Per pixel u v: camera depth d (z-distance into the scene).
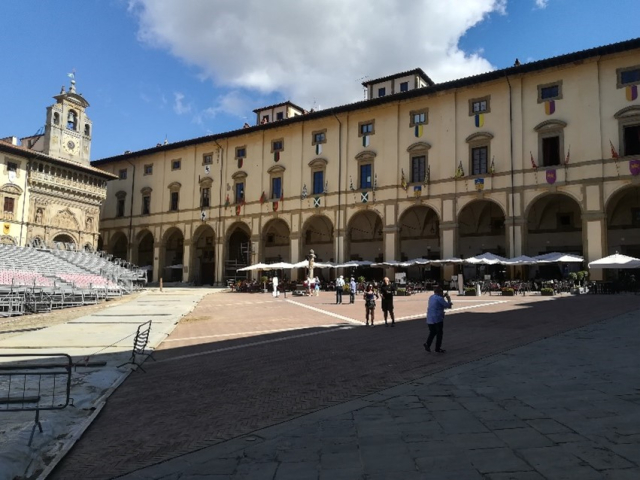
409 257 50.53
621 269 36.91
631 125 35.38
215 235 56.47
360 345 13.84
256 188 54.22
